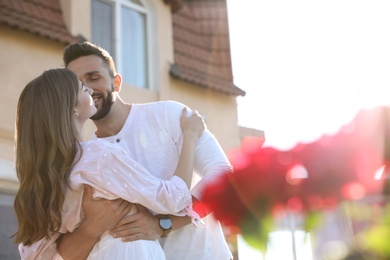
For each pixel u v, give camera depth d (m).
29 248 2.27
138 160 2.60
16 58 7.67
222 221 0.67
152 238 2.28
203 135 2.63
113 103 2.74
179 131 2.61
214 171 2.46
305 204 0.57
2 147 7.29
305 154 0.59
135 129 2.67
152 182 2.22
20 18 7.72
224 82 10.21
